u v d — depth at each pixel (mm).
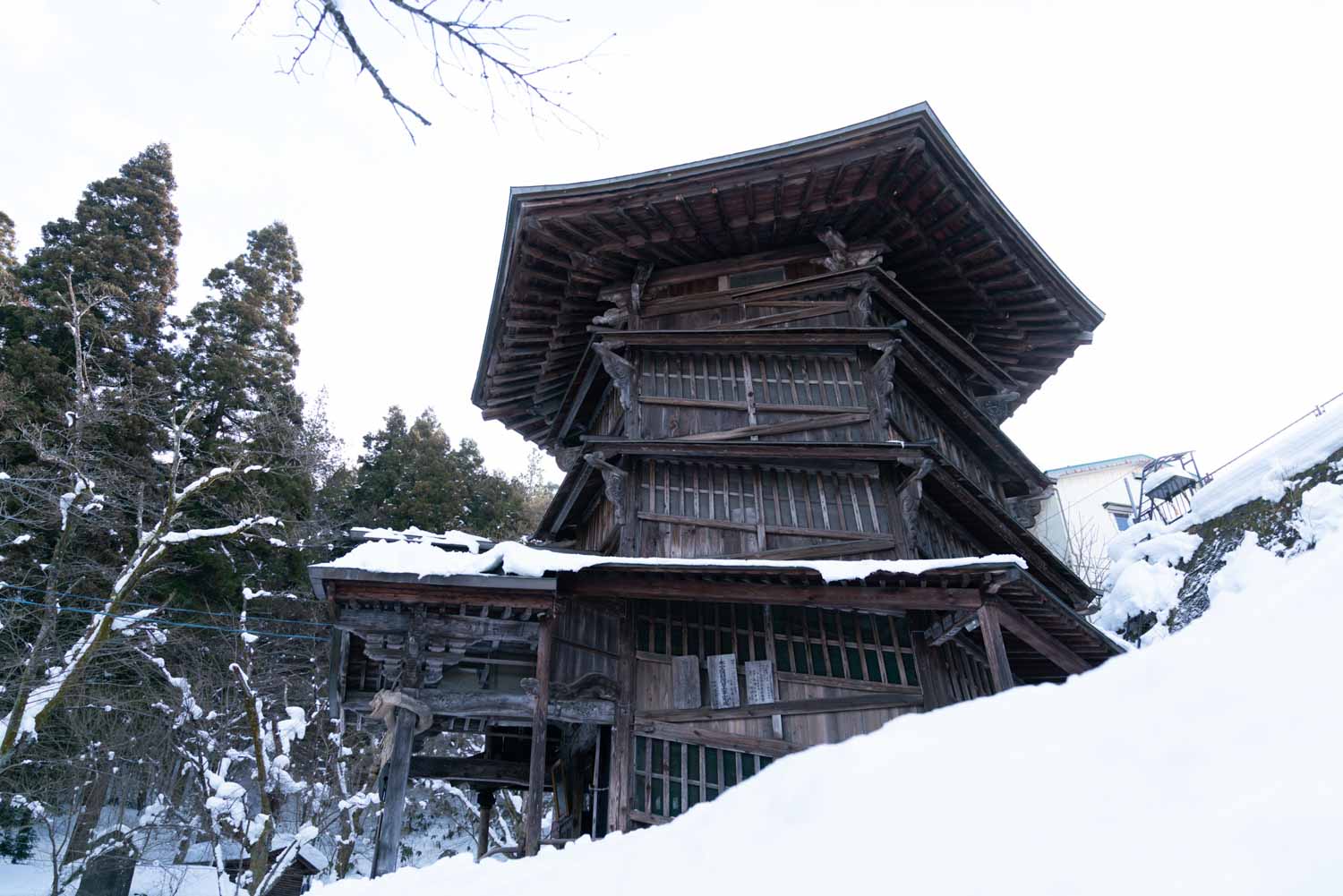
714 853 2738
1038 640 11523
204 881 22875
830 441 13250
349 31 3717
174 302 32969
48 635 17453
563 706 11000
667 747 10906
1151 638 18844
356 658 11914
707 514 12805
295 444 27016
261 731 20062
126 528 23406
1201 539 20141
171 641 21969
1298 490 17391
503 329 16594
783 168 13523
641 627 11773
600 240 14695
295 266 38750
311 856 19016
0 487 19375
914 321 15086
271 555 28203
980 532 14719
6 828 21844
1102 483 36469
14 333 27078
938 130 13172
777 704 11148
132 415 25328
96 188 32844
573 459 18109
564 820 14102
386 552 10266
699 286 15586
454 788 26922
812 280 14656
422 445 39812
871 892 2021
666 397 14008
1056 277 16141
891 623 11898
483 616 10664
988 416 16375
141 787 21906
